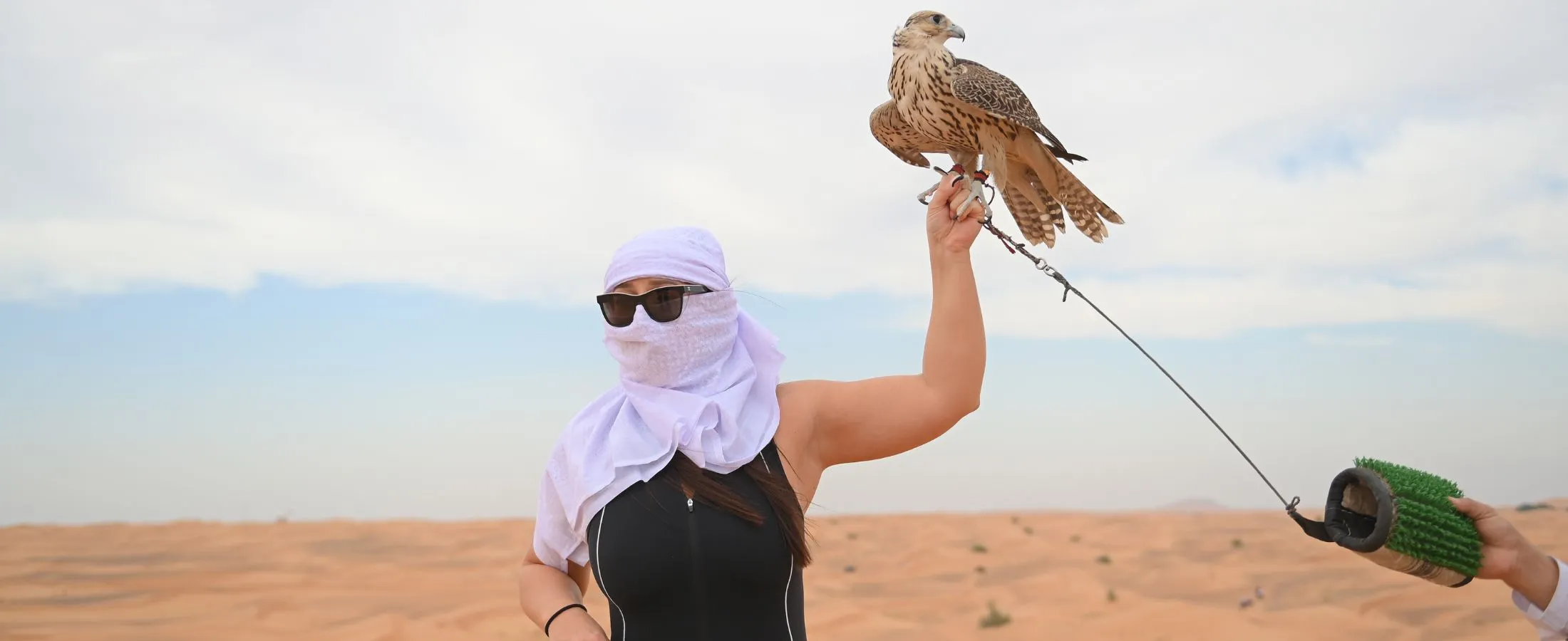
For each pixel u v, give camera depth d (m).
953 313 2.52
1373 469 2.10
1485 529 2.01
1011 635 12.93
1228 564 18.80
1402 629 11.57
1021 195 3.29
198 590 17.61
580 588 2.81
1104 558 20.66
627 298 2.45
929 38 3.08
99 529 28.98
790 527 2.36
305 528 28.97
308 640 12.93
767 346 2.63
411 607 15.52
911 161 3.42
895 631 13.48
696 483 2.33
